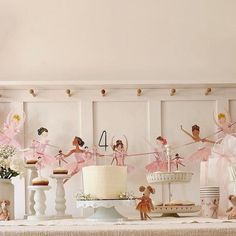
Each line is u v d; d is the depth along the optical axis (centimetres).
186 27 209
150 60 208
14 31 208
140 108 207
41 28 208
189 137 206
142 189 161
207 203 173
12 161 182
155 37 208
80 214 200
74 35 208
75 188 202
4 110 206
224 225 129
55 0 208
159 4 209
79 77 207
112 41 208
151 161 204
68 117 207
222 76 208
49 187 180
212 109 208
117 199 154
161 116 207
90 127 206
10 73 206
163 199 201
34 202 192
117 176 157
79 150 203
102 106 207
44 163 202
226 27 209
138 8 208
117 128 206
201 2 209
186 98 208
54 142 205
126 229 125
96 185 156
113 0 208
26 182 202
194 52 209
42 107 207
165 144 202
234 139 186
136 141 206
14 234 125
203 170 190
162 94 208
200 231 124
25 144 205
